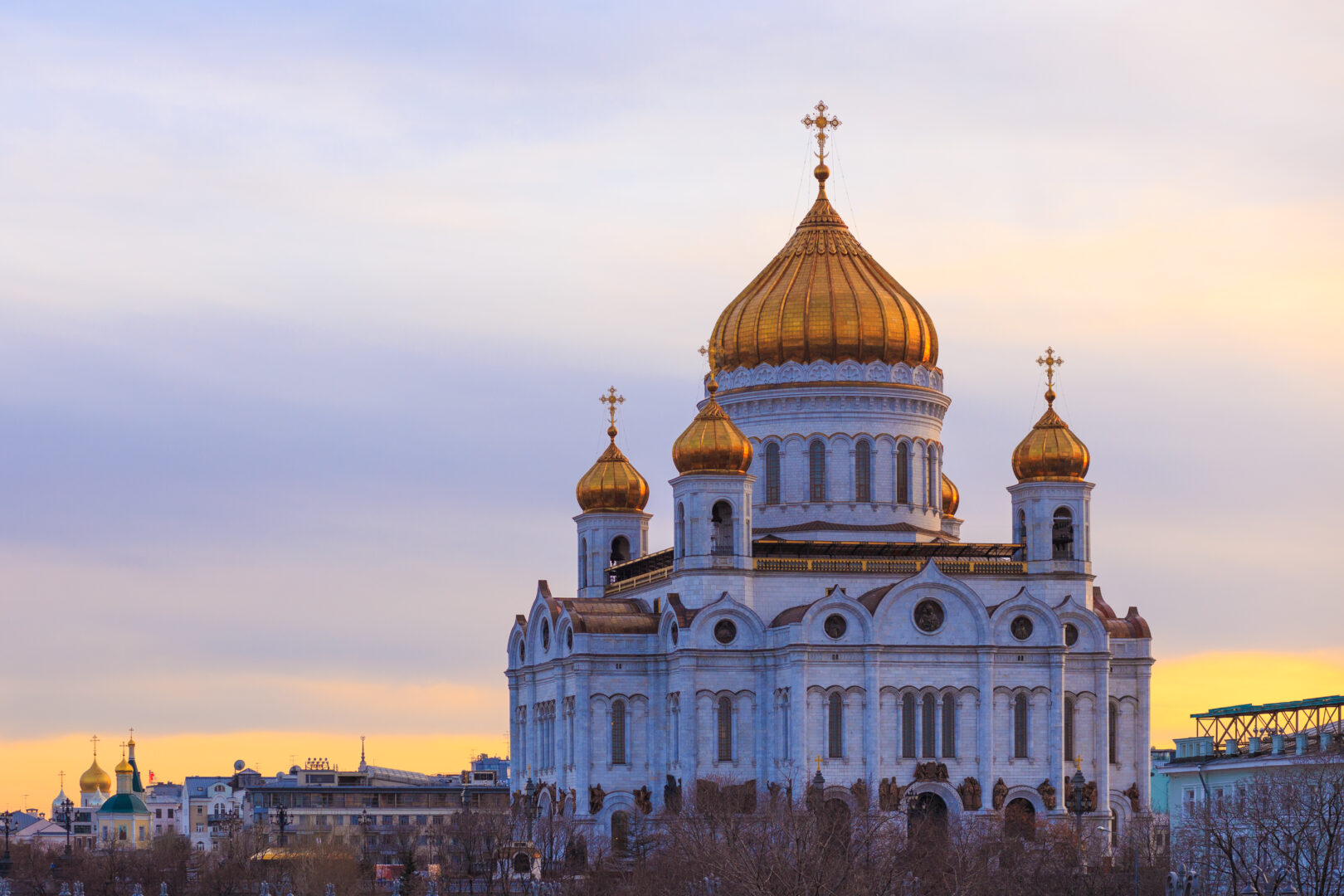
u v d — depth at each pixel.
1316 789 185.88
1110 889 194.62
